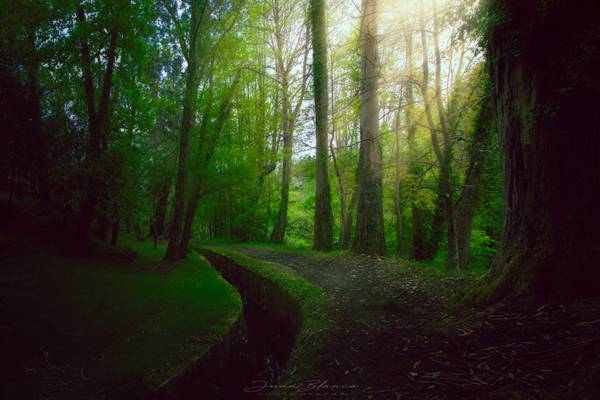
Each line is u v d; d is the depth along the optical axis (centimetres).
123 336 478
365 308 483
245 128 1466
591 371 199
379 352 316
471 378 233
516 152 368
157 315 569
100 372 373
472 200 961
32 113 886
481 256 1447
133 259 1094
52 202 1125
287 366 339
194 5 1157
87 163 859
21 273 676
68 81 917
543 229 339
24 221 952
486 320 322
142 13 916
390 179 1372
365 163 1019
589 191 318
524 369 226
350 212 1564
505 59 379
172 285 789
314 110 1265
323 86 1226
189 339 472
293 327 579
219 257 1391
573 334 249
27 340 425
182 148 1179
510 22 353
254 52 1389
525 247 352
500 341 276
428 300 478
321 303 536
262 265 1005
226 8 1217
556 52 325
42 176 984
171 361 405
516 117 366
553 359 228
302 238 2653
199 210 2572
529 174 353
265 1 1550
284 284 719
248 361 541
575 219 321
